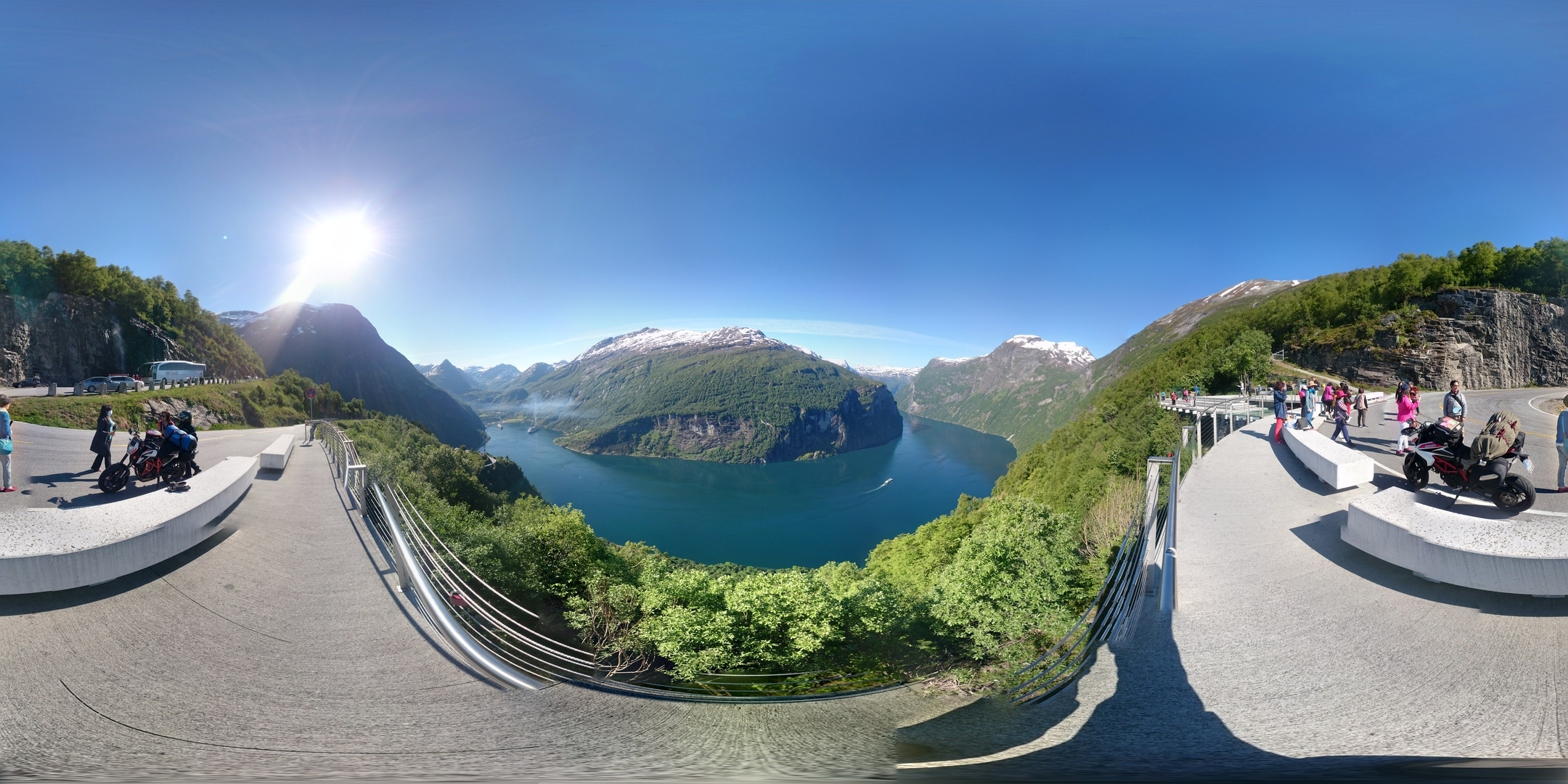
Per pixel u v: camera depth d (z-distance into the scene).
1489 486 9.03
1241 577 7.95
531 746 4.97
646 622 13.93
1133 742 4.24
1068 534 16.64
